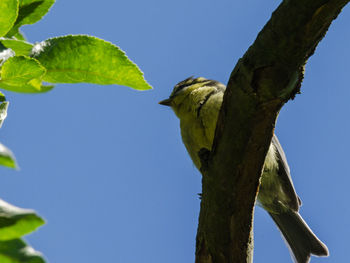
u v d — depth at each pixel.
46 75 2.83
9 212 1.97
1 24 2.45
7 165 1.87
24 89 2.92
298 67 4.48
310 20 4.20
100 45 2.81
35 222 2.01
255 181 4.93
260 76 4.48
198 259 5.20
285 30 4.30
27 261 2.01
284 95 4.52
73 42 2.81
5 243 2.01
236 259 5.12
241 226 5.05
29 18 3.03
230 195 4.96
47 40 2.83
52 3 3.06
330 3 4.10
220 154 4.90
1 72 2.51
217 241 5.11
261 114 4.63
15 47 2.85
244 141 4.77
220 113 4.84
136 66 2.87
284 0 4.31
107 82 2.89
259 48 4.48
